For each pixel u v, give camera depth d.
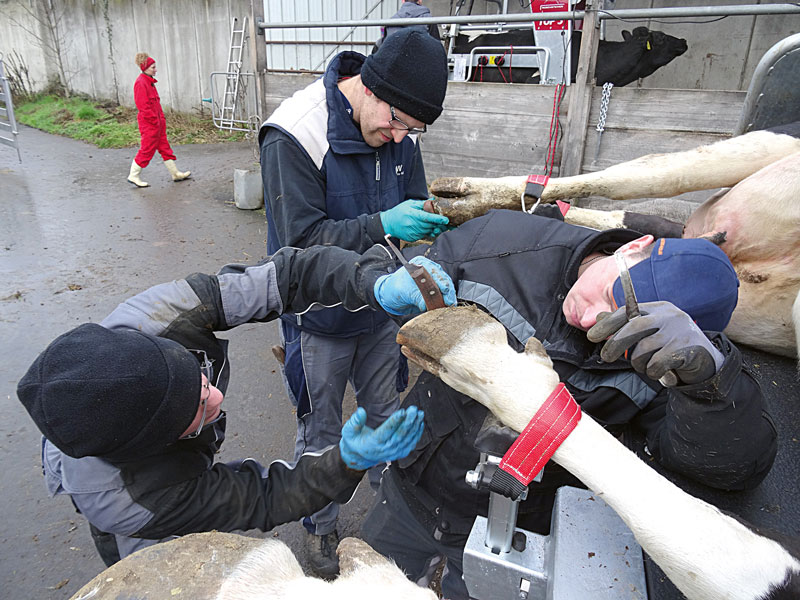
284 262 1.51
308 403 2.20
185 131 12.02
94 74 15.82
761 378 1.54
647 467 0.89
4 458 2.91
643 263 1.08
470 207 1.79
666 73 7.20
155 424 1.05
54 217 6.61
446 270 1.40
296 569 0.75
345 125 1.94
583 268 1.31
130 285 4.86
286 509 1.23
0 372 3.62
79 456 1.04
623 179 1.77
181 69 13.27
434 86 1.84
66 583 2.25
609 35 7.39
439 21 4.09
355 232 1.89
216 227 6.35
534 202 1.77
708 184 1.73
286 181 1.92
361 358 2.33
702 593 0.79
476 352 0.99
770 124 1.84
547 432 0.90
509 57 5.34
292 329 2.13
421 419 1.14
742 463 1.04
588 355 1.29
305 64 8.70
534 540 1.12
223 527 1.21
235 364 3.79
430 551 1.73
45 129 13.05
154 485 1.15
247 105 11.84
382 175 2.14
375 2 7.98
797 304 1.39
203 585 0.68
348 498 1.27
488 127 4.53
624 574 0.93
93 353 1.02
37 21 16.78
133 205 7.14
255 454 2.98
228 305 1.41
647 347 0.90
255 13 5.57
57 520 2.55
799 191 1.44
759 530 0.88
